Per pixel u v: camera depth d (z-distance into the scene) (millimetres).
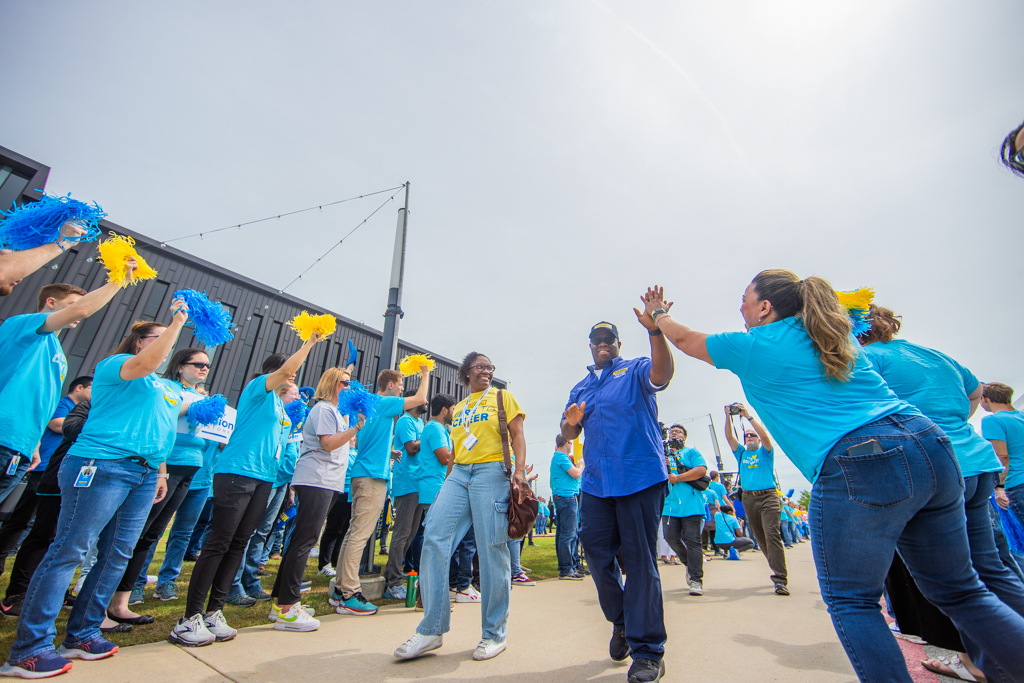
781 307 1700
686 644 2717
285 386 3854
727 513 9055
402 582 4051
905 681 1202
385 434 3764
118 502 2264
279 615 2904
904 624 2432
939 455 1345
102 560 2316
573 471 5598
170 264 18938
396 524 4102
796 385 1523
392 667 2248
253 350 20750
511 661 2357
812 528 1436
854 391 1479
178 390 2705
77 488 2164
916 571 1488
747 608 3771
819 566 1407
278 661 2295
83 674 2020
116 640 2551
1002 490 2875
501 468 2672
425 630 2426
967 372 2389
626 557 2240
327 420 3139
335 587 3506
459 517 2670
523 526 2527
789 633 2955
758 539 4703
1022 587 1749
